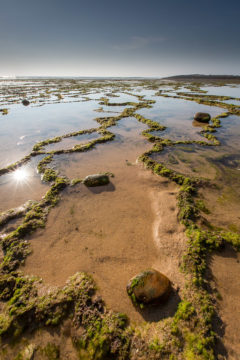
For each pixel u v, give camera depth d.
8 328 3.06
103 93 33.06
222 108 20.16
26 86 48.09
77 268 4.02
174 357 2.70
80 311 3.25
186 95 29.06
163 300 3.25
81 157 9.34
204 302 3.23
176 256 4.14
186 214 5.21
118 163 8.70
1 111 19.20
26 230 4.90
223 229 4.82
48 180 7.38
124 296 3.48
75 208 5.75
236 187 6.70
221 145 10.55
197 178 7.20
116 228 5.00
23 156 9.56
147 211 5.57
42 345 2.90
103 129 13.34
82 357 2.78
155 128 13.45
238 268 3.86
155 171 7.73
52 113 18.62
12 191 6.76
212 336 2.84
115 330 2.99
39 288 3.62
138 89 39.00
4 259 4.25
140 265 4.07
